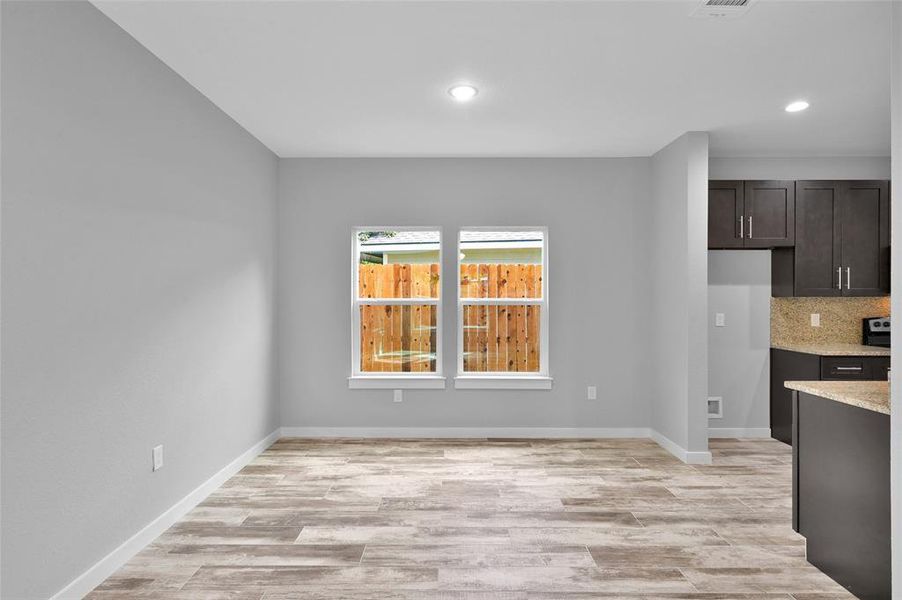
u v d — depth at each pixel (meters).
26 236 2.05
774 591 2.40
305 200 5.04
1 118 1.94
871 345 4.96
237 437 4.05
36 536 2.10
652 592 2.39
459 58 2.98
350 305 5.07
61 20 2.22
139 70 2.78
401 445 4.77
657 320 4.88
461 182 5.05
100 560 2.47
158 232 2.96
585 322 5.06
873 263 4.79
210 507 3.35
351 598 2.34
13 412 1.99
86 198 2.37
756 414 5.13
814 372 4.50
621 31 2.69
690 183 4.28
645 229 5.05
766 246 4.79
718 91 3.47
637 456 4.45
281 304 5.04
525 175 5.05
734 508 3.34
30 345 2.07
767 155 5.01
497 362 5.14
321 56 2.95
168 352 3.06
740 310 5.12
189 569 2.59
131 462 2.71
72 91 2.29
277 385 5.00
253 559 2.69
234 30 2.65
